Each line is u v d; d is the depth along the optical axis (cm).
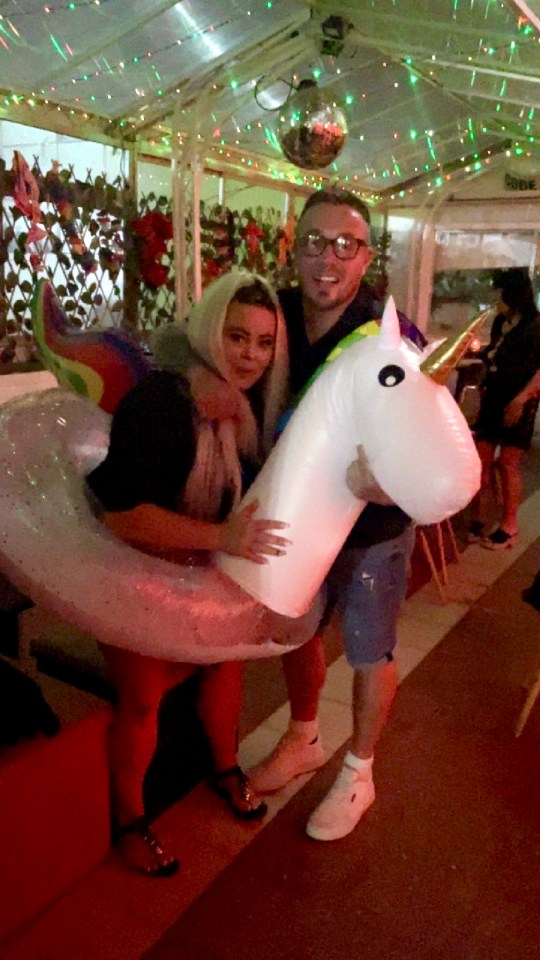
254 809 222
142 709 191
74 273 409
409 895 198
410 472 156
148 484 167
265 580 174
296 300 206
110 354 199
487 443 456
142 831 201
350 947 182
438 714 280
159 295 475
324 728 267
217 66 383
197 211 446
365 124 536
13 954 176
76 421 195
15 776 173
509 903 197
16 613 220
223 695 214
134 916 188
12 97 360
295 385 201
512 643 337
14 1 288
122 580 169
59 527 168
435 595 386
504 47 354
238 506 179
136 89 390
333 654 322
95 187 410
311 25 377
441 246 759
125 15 313
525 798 237
